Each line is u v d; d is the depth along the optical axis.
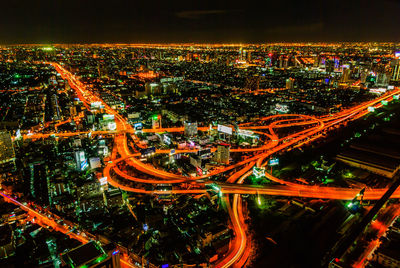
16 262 152.12
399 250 143.50
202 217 186.75
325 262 152.25
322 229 176.38
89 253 114.75
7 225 172.75
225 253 159.38
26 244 164.50
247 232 175.12
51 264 148.50
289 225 180.12
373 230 170.75
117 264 118.62
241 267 149.75
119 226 178.75
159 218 185.50
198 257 152.38
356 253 153.88
